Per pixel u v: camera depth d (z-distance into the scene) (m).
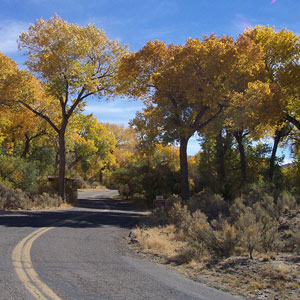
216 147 35.66
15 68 28.44
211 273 7.52
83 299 5.08
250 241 8.70
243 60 23.81
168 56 25.17
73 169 78.94
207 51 22.67
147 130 26.61
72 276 6.37
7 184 25.34
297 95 27.77
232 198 27.14
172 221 16.05
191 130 24.41
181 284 6.36
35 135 40.78
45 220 15.99
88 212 23.20
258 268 7.59
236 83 25.47
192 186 35.28
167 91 24.58
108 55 28.55
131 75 25.81
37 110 32.44
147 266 7.88
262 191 23.78
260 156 41.12
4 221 14.62
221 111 26.48
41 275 6.29
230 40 24.75
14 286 5.46
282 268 7.24
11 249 8.52
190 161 46.97
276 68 30.61
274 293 6.08
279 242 9.34
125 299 5.21
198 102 24.81
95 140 72.81
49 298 5.00
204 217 14.87
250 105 24.88
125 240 11.61
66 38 25.75
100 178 98.62
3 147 41.31
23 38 25.95
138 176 39.97
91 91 27.67
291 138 37.28
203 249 9.23
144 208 35.16
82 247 9.61
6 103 28.16
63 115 29.23
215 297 5.58
